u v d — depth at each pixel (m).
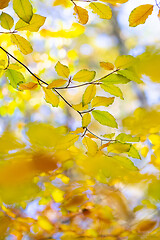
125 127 2.26
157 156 2.06
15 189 1.94
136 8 1.55
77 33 3.91
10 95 3.57
